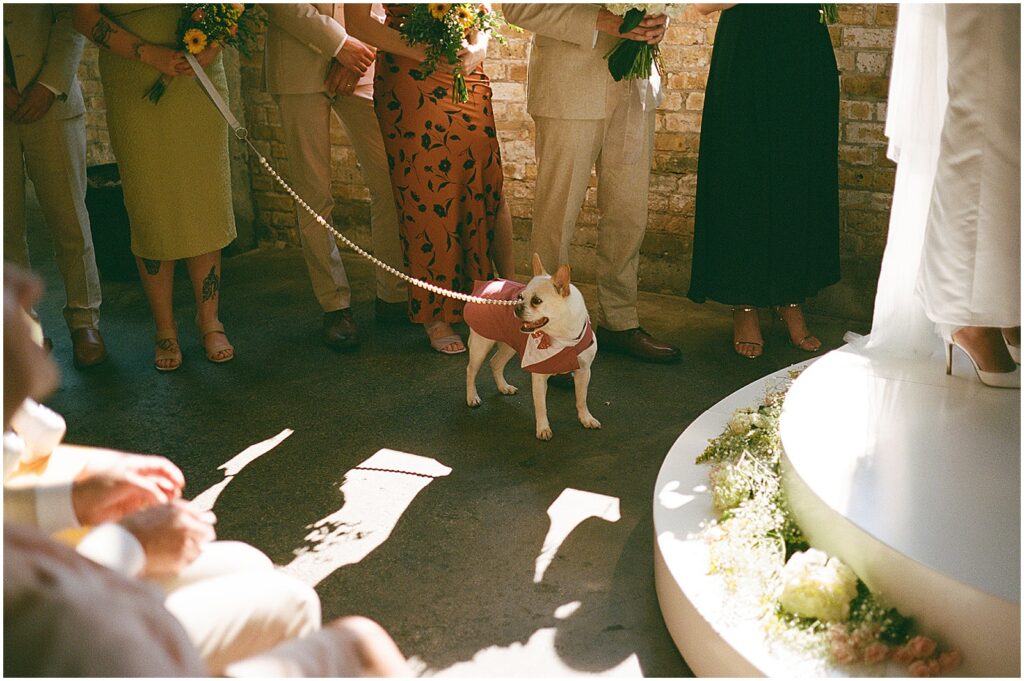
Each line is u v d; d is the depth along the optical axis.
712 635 2.28
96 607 1.05
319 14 4.41
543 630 2.67
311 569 3.01
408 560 3.04
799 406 2.92
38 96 4.26
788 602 2.26
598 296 4.69
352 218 6.23
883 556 2.20
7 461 1.83
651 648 2.57
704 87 4.98
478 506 3.34
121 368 4.65
